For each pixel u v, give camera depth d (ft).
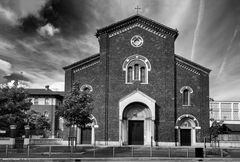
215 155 107.04
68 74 141.79
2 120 143.54
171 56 140.67
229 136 169.99
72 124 119.55
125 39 142.61
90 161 93.09
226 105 229.25
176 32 141.79
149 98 134.72
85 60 142.20
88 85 140.67
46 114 262.26
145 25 143.13
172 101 137.28
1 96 147.74
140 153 110.63
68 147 123.34
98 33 143.43
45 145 136.56
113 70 140.15
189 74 141.08
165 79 139.13
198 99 139.54
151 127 133.39
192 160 95.40
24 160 92.07
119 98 138.00
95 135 135.74
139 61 140.97
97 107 138.31
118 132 134.92
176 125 136.77
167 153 111.65
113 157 97.19
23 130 156.15
